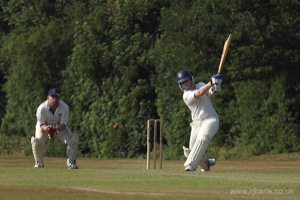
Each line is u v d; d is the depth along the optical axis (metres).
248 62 83.31
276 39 80.81
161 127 55.66
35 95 104.12
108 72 97.56
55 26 105.56
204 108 47.38
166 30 85.81
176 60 85.69
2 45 114.12
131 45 96.00
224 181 39.59
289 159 79.88
